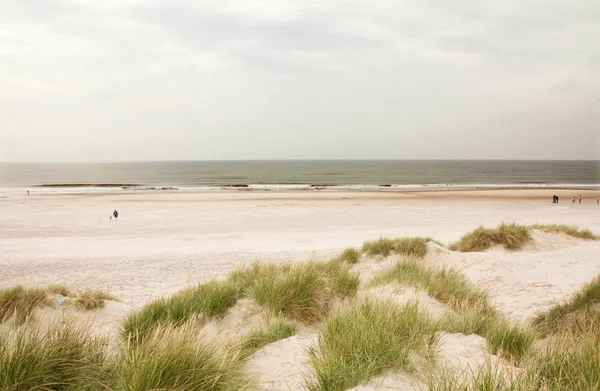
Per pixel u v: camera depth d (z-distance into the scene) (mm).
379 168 177875
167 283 10203
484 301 6023
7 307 5328
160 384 2557
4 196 43969
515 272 8453
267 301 5625
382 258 11117
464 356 3141
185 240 18547
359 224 24188
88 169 177250
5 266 12484
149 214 29344
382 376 2625
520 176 110062
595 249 9688
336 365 2768
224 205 35500
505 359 3150
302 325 5246
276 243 17516
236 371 2998
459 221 25109
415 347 3020
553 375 2414
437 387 2330
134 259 13578
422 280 6863
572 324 4309
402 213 29766
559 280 7273
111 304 6402
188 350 2916
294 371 3258
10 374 2551
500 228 13414
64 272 11664
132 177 106375
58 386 2709
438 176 109812
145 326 4812
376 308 4059
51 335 3236
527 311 5590
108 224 24375
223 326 5336
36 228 22656
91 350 3174
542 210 31516
